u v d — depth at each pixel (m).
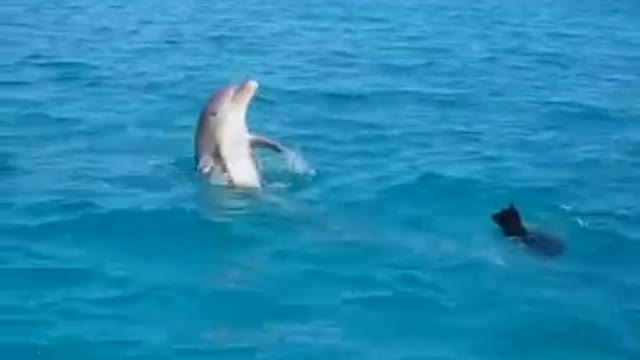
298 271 12.20
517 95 19.44
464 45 23.53
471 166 15.39
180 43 23.03
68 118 17.47
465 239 13.00
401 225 13.41
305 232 13.18
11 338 10.65
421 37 24.22
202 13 26.50
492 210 13.88
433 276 12.06
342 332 10.91
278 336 10.82
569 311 11.38
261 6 27.58
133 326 10.95
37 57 21.42
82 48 22.33
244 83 14.81
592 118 18.06
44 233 13.03
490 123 17.61
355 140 16.55
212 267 12.30
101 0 27.98
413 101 18.83
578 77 20.94
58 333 10.76
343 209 13.85
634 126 17.64
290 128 17.11
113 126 17.14
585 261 12.52
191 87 19.52
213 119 14.73
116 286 11.78
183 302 11.48
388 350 10.59
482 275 12.09
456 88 19.80
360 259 12.47
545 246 12.73
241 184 14.52
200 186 14.61
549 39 24.42
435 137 16.78
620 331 11.05
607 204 14.15
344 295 11.66
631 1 29.44
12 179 14.70
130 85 19.56
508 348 10.71
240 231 13.21
